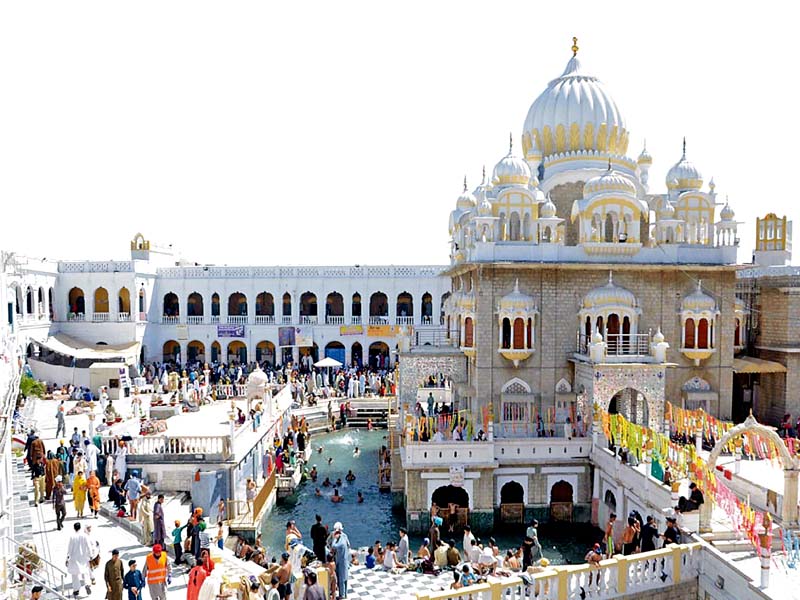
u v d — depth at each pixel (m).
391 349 70.56
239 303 73.88
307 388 60.56
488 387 36.88
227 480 31.91
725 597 20.81
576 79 43.03
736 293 44.75
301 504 36.72
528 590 19.80
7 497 22.22
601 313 36.16
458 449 32.56
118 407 49.16
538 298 36.97
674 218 39.56
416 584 24.64
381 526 33.59
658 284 37.72
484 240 37.53
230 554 24.20
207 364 64.25
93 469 30.45
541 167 43.34
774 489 25.05
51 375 55.38
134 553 23.42
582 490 33.91
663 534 24.11
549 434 36.28
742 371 40.44
